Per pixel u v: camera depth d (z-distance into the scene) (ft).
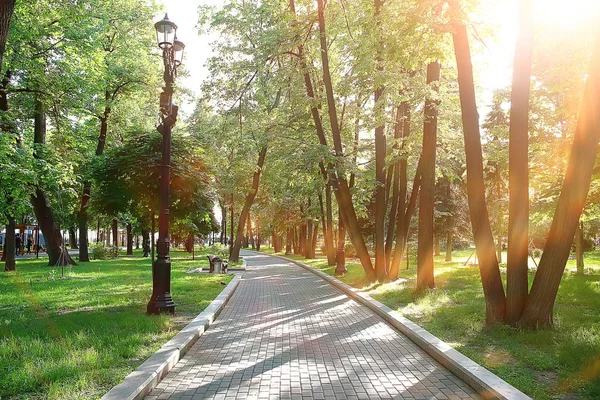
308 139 70.44
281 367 20.70
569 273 64.64
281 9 63.67
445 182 100.94
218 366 20.81
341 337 27.09
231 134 74.38
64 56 66.69
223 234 194.08
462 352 21.66
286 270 88.22
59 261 84.53
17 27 57.21
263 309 38.40
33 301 38.93
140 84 93.66
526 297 26.66
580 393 15.87
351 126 73.56
